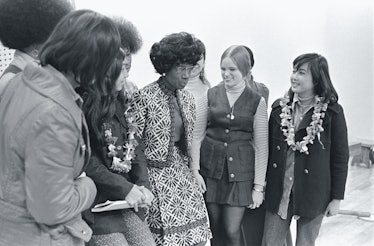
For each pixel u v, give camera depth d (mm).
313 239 2178
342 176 2082
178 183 1821
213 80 5023
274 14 4953
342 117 2057
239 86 2178
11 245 1149
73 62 1103
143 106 1729
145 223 1634
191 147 1983
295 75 2039
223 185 2176
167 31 4820
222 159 2162
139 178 1637
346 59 5074
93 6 4484
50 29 1380
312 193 2066
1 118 1130
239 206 2178
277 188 2160
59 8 1398
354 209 3600
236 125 2156
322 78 1998
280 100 2170
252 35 4992
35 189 1050
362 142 4797
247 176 2170
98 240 1488
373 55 4980
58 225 1154
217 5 4902
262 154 2186
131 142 1589
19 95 1114
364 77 5074
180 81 1745
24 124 1061
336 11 4973
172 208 1781
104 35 1115
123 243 1516
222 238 2324
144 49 4750
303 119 2084
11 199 1123
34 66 1145
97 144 1467
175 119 1809
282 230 2225
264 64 5059
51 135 1043
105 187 1467
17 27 1358
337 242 3014
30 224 1134
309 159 2070
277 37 4992
